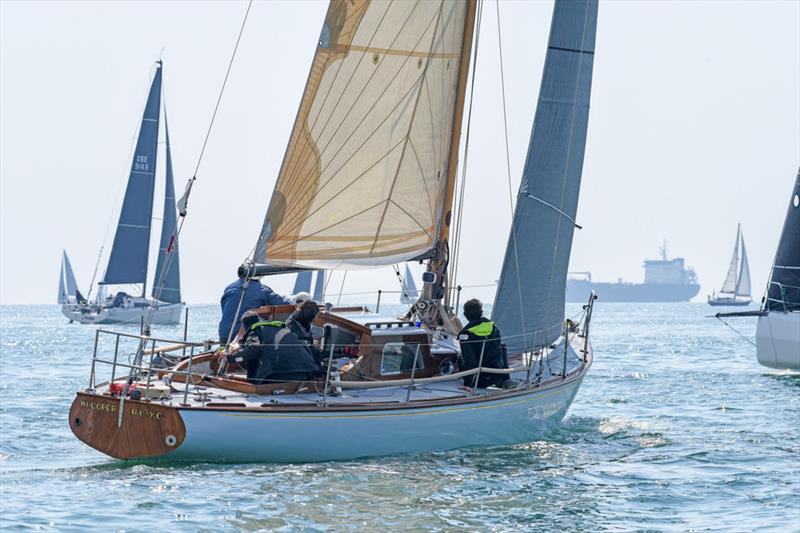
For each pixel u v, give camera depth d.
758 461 49.88
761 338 107.31
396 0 51.00
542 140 57.59
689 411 70.81
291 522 36.06
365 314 52.56
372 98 51.50
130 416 41.47
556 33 57.84
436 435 46.34
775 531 36.97
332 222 51.53
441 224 53.72
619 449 52.72
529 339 57.38
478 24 54.69
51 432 59.31
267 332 45.16
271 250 50.28
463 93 53.88
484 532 36.00
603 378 98.56
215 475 41.88
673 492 42.78
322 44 50.44
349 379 46.81
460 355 50.22
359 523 36.31
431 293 53.56
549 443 53.41
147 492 39.50
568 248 58.56
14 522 35.69
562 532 36.50
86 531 34.75
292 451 42.94
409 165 52.56
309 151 50.78
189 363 41.97
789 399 79.06
